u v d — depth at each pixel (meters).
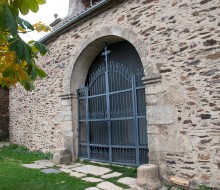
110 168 5.68
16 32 1.27
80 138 6.88
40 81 8.52
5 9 1.24
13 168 5.98
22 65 1.87
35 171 5.62
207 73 4.07
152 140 4.71
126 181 4.63
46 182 4.70
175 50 4.50
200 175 4.04
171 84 4.52
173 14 4.59
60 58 7.46
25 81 1.96
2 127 14.62
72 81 6.96
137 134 5.33
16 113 10.56
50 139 7.77
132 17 5.34
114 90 6.05
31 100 9.14
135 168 5.21
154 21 4.89
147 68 4.91
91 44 6.43
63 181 4.77
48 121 7.93
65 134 7.01
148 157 5.06
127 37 5.39
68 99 7.00
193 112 4.20
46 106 8.09
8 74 1.87
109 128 6.03
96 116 6.43
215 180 3.86
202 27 4.18
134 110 5.42
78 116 6.95
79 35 6.75
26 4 1.40
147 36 4.99
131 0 5.40
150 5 5.00
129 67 6.19
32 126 8.98
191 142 4.18
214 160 3.90
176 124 4.40
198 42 4.21
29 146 9.15
